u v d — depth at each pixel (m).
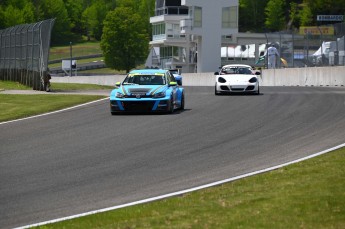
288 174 24.83
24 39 90.94
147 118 47.44
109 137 38.16
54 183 25.56
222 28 191.62
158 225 18.14
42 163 30.22
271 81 117.38
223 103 57.88
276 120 43.38
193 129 40.31
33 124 46.56
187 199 21.45
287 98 61.34
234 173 26.41
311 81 103.62
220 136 37.03
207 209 19.81
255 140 35.09
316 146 32.12
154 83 51.69
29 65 88.56
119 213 19.92
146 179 25.81
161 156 31.09
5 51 101.38
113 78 153.38
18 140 38.50
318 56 121.50
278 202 20.22
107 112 53.03
